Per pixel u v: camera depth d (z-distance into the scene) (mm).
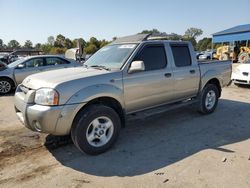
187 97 5723
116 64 4504
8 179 3326
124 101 4367
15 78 9844
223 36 31844
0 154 4055
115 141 4246
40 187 3146
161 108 5133
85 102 3779
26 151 4172
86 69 4488
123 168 3607
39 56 10383
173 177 3348
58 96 3584
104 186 3156
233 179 3285
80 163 3764
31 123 3686
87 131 3857
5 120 5953
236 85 11055
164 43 5152
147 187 3121
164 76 4988
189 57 5676
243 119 5934
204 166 3635
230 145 4398
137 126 5426
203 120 5836
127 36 5391
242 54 24812
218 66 6430
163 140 4645
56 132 3676
